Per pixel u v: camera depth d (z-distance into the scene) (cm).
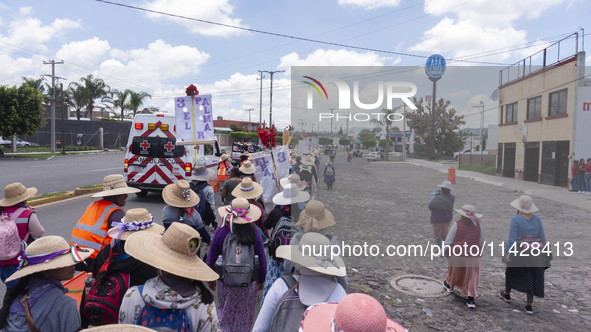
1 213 375
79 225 347
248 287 327
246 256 319
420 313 396
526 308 414
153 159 1008
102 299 231
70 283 340
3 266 354
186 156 1008
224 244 322
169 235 201
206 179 536
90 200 1041
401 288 448
